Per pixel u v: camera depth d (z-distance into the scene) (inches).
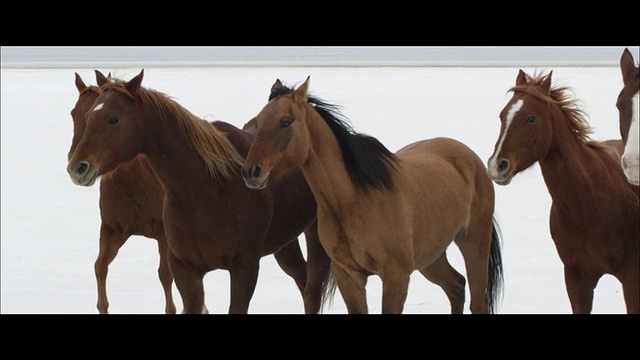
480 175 439.5
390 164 378.0
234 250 395.9
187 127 387.2
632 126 331.9
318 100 366.6
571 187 367.6
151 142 384.8
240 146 413.4
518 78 376.8
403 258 367.9
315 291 444.8
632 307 367.6
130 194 451.5
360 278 380.8
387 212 365.7
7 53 5639.8
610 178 368.8
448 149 435.2
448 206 403.2
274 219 418.9
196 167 387.9
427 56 4714.6
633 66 348.8
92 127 370.9
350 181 364.5
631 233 365.7
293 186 426.6
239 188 396.8
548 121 362.6
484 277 441.7
